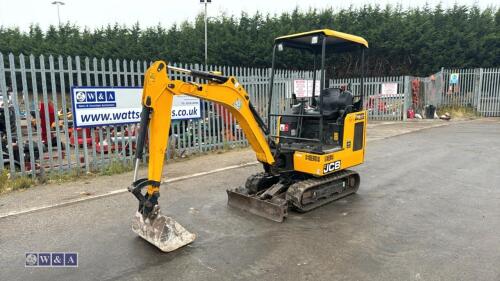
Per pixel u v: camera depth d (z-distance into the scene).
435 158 9.14
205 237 4.59
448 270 3.72
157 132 4.21
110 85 7.97
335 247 4.28
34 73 7.05
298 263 3.91
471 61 24.61
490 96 19.81
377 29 26.19
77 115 7.52
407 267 3.79
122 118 8.23
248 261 3.97
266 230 4.80
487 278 3.56
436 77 20.59
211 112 10.15
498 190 6.45
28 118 7.04
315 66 6.82
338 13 29.73
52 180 7.24
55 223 5.06
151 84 4.12
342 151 5.77
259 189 5.74
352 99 6.07
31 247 4.33
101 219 5.21
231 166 8.43
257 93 11.49
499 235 4.56
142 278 3.65
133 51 31.61
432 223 4.98
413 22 26.08
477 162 8.62
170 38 32.53
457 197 6.09
